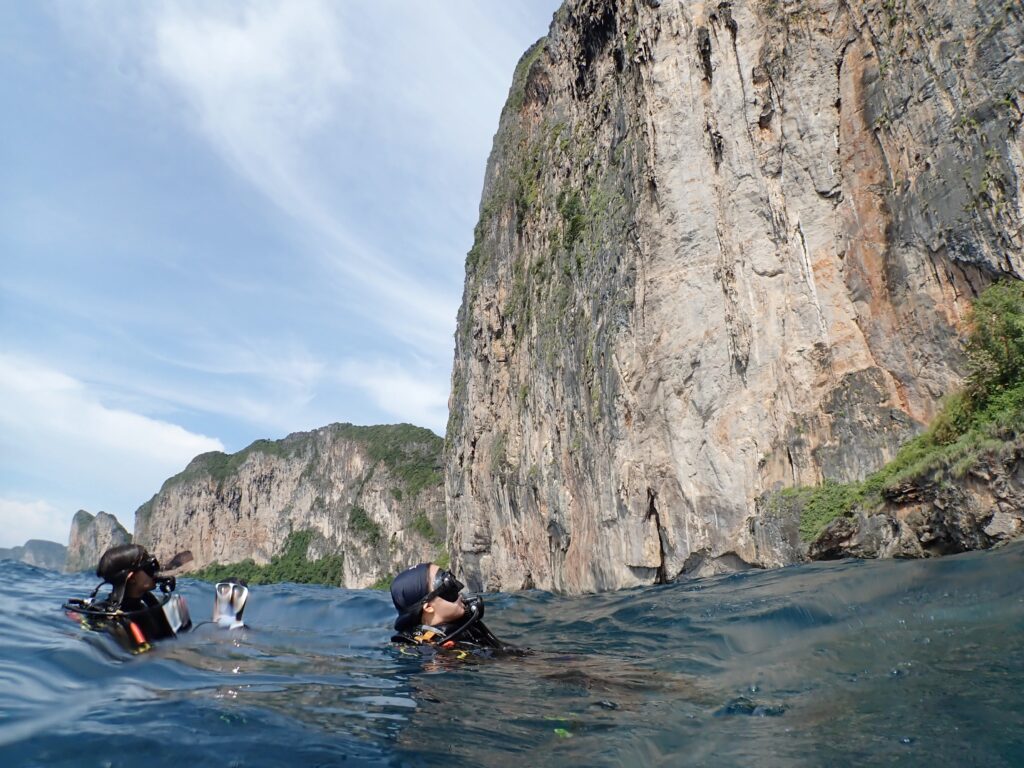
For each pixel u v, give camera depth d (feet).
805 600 22.61
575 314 82.23
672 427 59.93
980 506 33.14
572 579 76.84
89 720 8.98
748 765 7.97
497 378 121.60
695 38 64.23
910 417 47.57
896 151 49.67
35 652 12.91
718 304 59.06
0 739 8.07
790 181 56.54
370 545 384.68
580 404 77.92
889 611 17.90
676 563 58.70
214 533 568.00
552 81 111.96
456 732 9.43
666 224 63.36
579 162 90.53
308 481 510.58
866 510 43.39
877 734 8.55
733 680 12.96
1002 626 14.20
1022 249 40.63
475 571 123.24
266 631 20.44
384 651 16.37
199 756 7.88
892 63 50.19
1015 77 41.86
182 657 14.15
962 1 45.47
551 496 84.53
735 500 54.85
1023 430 31.86
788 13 58.39
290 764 7.78
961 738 8.09
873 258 51.06
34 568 58.70
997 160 42.27
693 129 63.00
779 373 54.60
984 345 39.14
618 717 10.41
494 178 141.59
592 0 86.58
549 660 15.94
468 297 146.00
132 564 16.05
